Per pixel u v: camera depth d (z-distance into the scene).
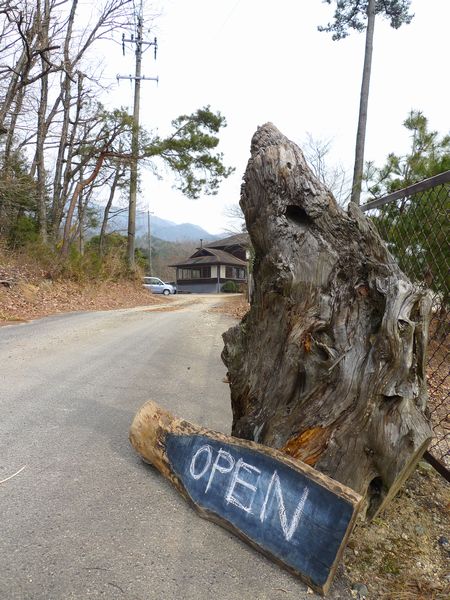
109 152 20.27
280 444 2.41
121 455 3.17
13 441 3.34
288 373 2.49
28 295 12.86
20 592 1.86
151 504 2.55
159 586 1.94
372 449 2.20
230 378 3.08
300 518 2.07
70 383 4.94
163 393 4.70
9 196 15.59
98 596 1.87
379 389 2.17
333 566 1.91
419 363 2.28
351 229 2.42
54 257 16.92
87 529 2.30
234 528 2.27
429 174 6.82
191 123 21.69
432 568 2.21
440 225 2.81
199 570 2.05
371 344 2.24
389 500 2.42
